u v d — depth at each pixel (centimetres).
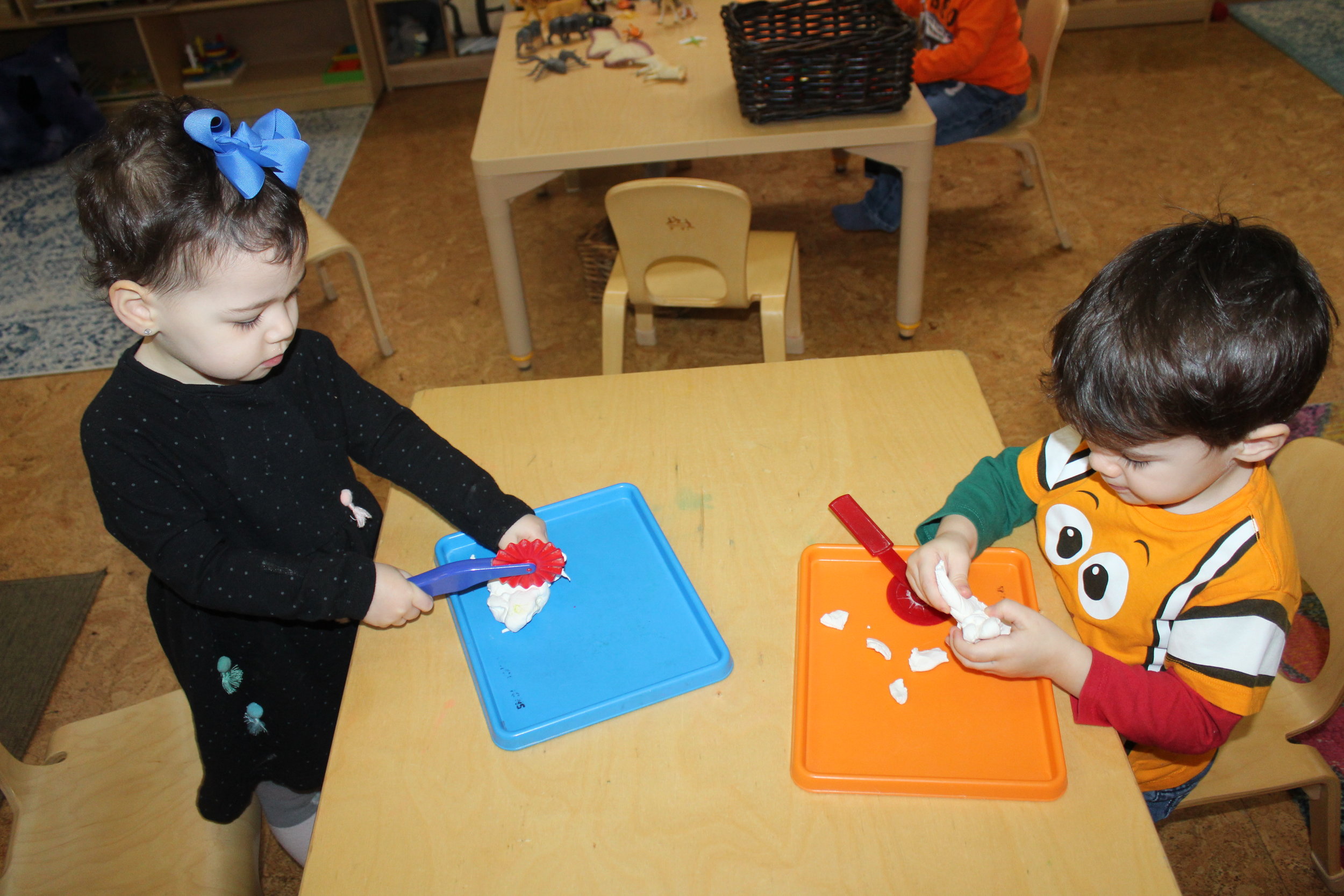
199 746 106
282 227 75
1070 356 70
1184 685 74
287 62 419
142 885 101
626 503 96
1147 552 80
